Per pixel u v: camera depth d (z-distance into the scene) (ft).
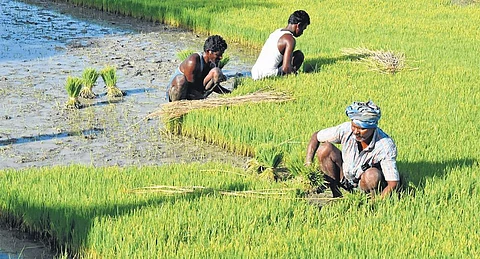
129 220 36.01
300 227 35.83
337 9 104.12
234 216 36.40
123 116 57.72
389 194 37.83
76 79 59.47
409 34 87.25
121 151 50.49
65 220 36.81
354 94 58.90
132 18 102.68
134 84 67.21
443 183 40.11
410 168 42.83
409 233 34.83
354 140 37.96
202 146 52.13
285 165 43.88
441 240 34.06
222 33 89.56
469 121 52.37
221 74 55.26
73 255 35.86
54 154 49.49
